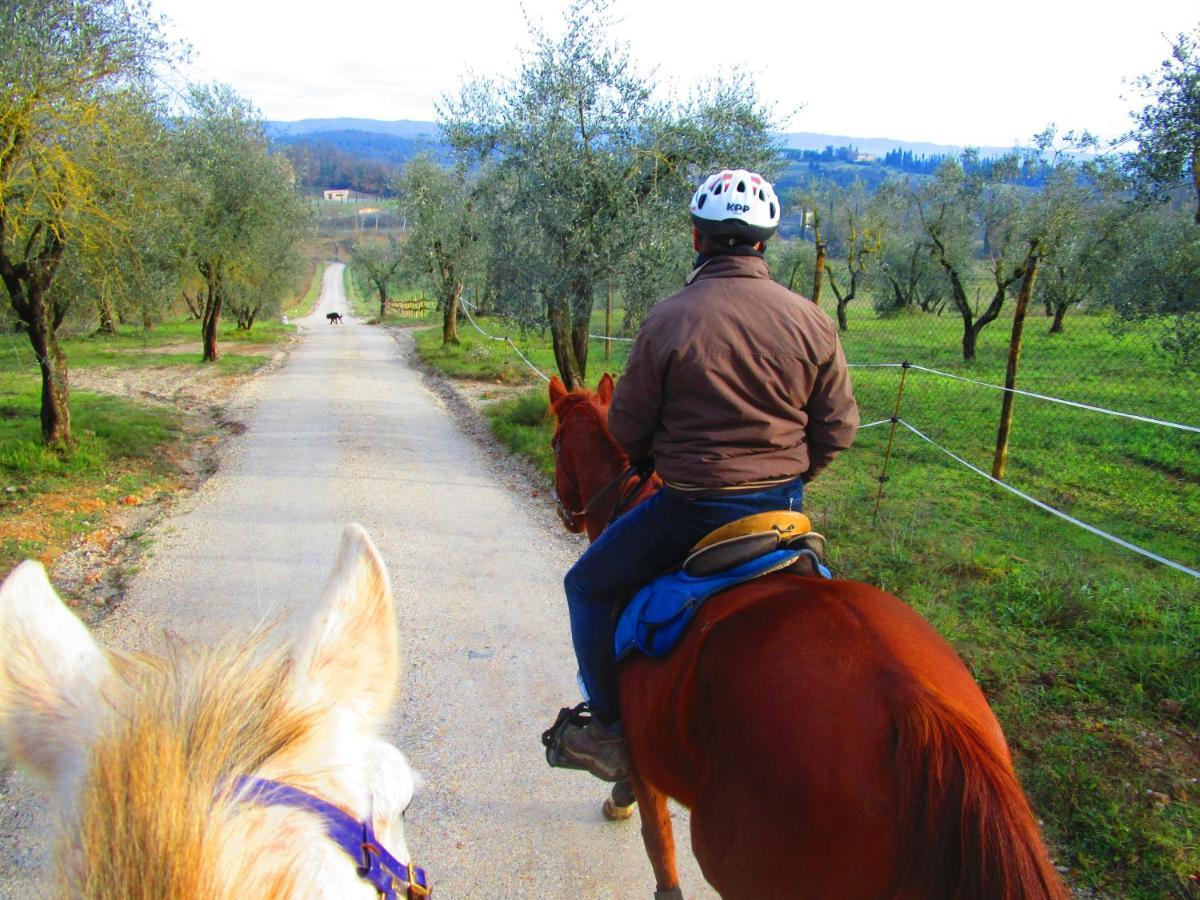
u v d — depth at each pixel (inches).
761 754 70.8
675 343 88.7
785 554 91.0
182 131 796.6
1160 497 354.9
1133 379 650.8
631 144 430.9
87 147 343.0
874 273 1429.6
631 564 99.2
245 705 47.5
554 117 427.5
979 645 200.2
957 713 65.1
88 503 339.3
